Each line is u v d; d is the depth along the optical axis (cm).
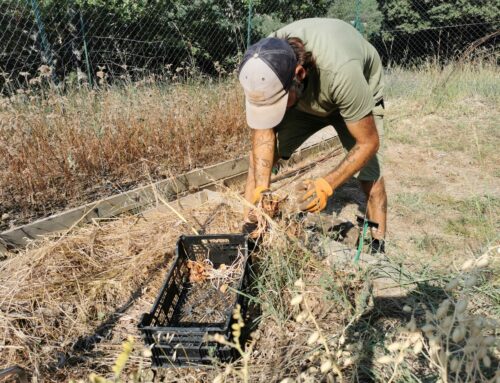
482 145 576
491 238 329
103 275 304
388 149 578
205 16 866
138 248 336
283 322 241
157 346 225
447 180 489
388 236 370
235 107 552
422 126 657
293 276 258
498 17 1092
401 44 1267
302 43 238
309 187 237
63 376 233
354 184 496
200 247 294
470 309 228
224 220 362
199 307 270
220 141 518
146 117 491
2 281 298
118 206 399
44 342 255
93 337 259
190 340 223
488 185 468
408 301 245
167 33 855
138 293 290
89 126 462
